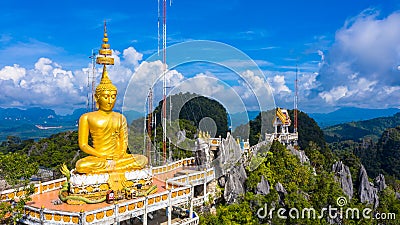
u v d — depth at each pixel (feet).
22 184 84.69
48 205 75.77
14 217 68.18
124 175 81.56
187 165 111.04
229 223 90.02
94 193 78.48
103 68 86.43
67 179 83.15
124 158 83.66
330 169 152.15
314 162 151.02
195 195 101.24
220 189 103.76
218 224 88.84
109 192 77.92
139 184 82.84
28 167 73.87
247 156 107.96
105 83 85.25
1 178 73.67
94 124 82.79
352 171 150.20
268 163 118.11
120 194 79.25
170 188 88.94
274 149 126.11
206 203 96.48
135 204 73.97
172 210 92.53
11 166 72.13
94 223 67.26
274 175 114.11
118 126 83.76
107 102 84.28
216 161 103.71
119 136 84.69
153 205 77.25
